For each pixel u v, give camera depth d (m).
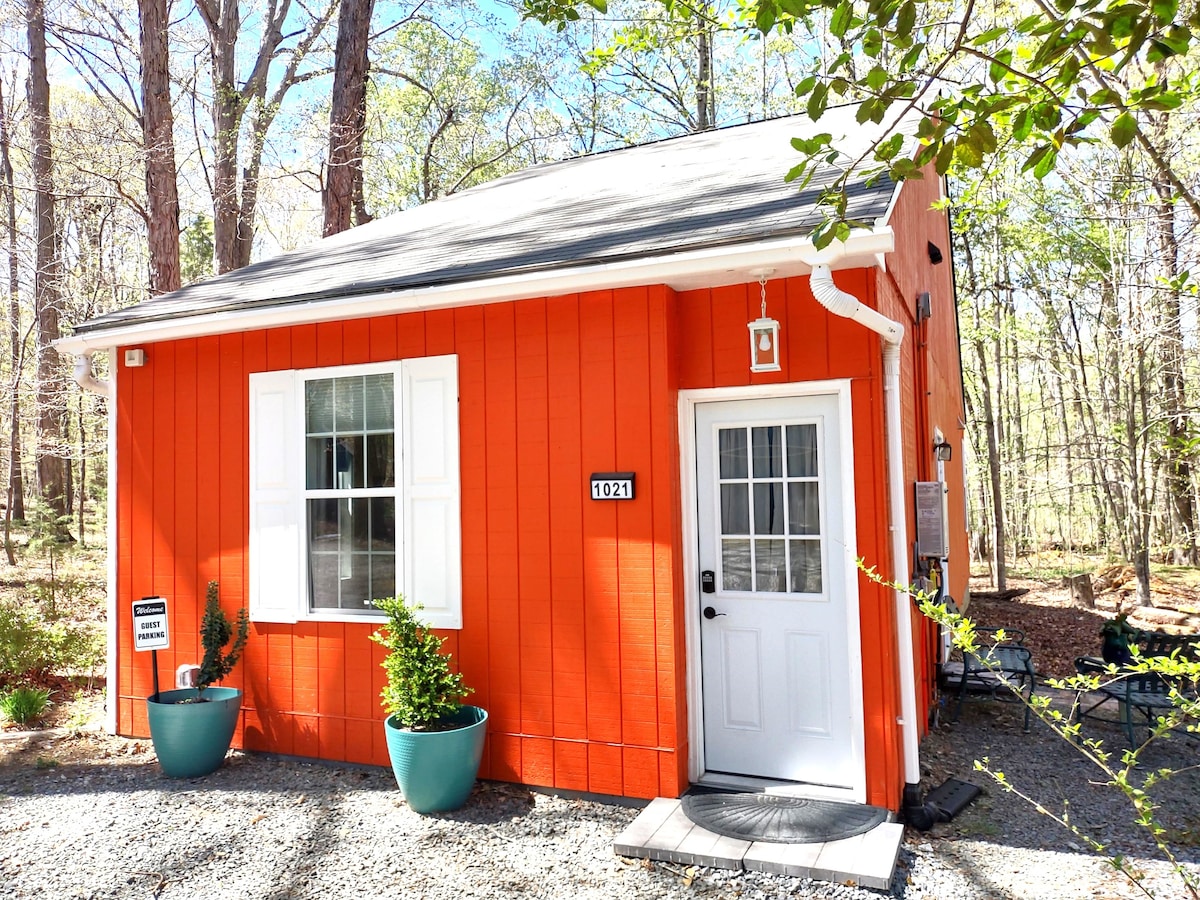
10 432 17.06
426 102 22.27
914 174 3.06
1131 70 7.82
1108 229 10.47
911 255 7.00
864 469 4.77
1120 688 6.20
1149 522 12.91
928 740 6.31
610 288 5.27
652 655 5.04
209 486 6.51
